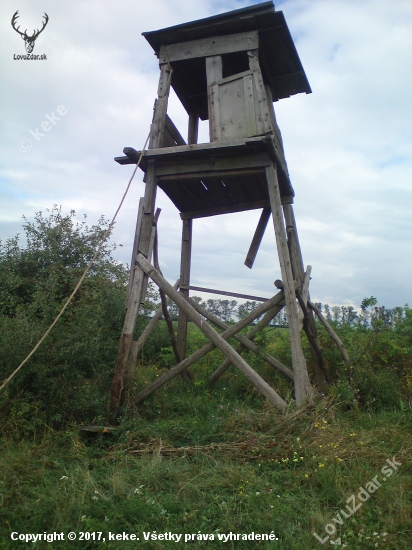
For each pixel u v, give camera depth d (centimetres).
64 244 1032
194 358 713
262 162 685
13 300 909
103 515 370
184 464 477
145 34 755
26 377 579
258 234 901
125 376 660
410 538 348
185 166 717
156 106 745
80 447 508
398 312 998
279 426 551
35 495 390
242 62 802
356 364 809
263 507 385
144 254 695
